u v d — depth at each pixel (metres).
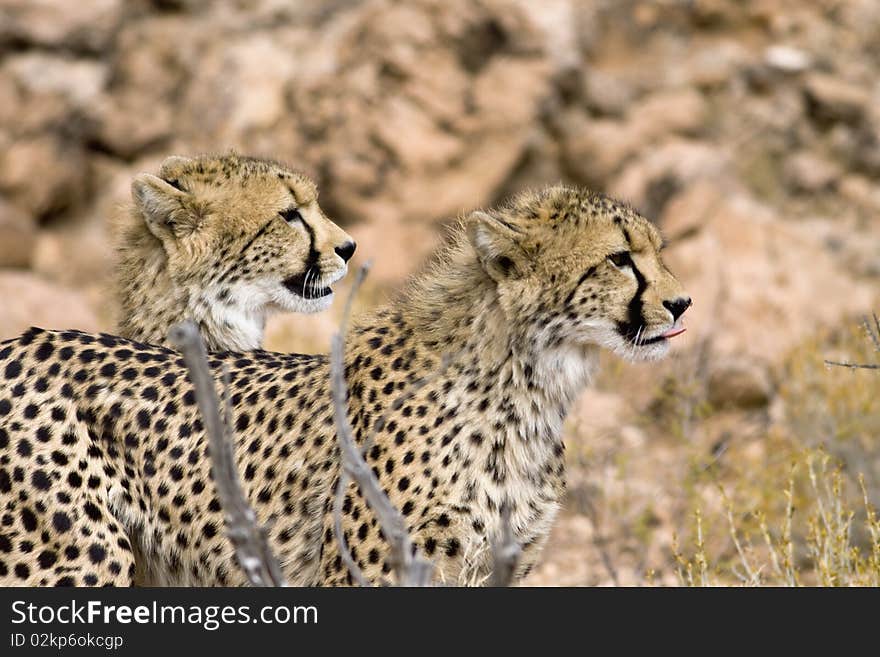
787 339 16.50
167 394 8.51
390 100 19.75
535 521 8.44
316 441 8.44
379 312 8.95
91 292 19.52
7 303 17.64
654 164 19.22
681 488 12.91
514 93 19.67
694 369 14.63
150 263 10.88
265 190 10.90
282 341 16.39
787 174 19.83
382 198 19.47
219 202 10.80
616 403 15.57
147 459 8.41
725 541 11.96
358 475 5.81
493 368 8.33
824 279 17.75
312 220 11.08
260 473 8.51
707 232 18.41
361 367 8.51
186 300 10.81
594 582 12.34
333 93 19.91
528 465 8.38
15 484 8.11
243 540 5.60
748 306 17.02
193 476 8.38
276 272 10.94
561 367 8.50
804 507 12.09
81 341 8.63
